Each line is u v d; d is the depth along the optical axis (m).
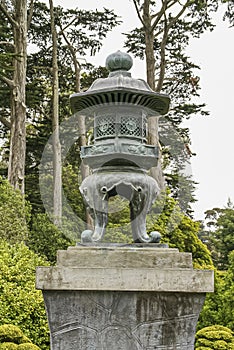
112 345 3.46
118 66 4.00
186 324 3.47
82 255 3.53
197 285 3.42
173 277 3.42
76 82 20.92
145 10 17.67
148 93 3.82
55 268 3.45
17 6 16.34
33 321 7.82
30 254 9.29
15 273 8.32
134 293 3.47
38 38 21.02
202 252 13.32
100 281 3.42
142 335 3.46
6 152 20.70
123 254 3.53
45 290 3.47
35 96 18.66
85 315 3.48
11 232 11.70
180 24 18.94
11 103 16.61
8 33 18.11
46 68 19.50
